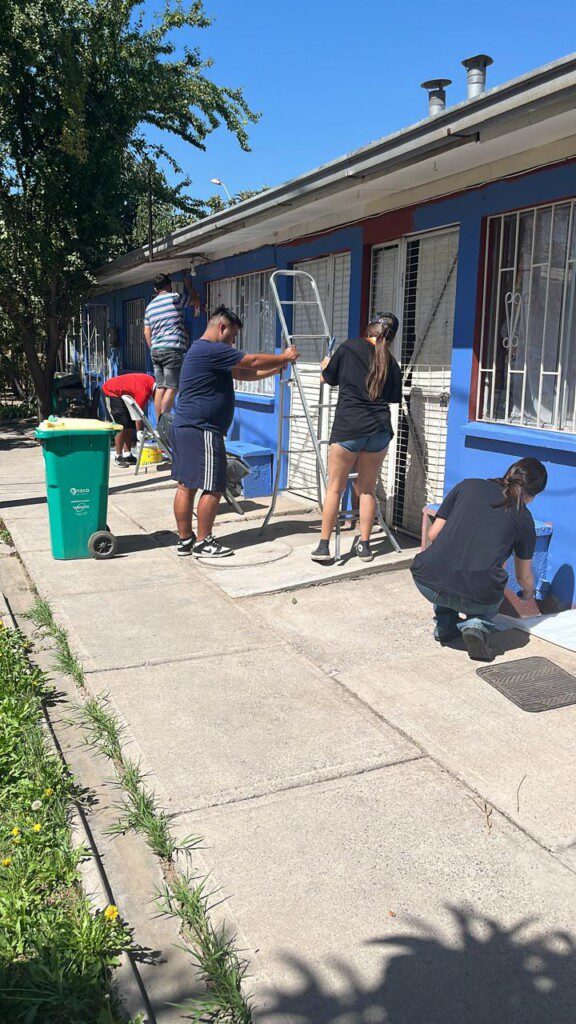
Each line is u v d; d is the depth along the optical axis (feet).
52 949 7.63
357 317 23.49
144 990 7.46
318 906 8.36
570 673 13.69
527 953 7.73
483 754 11.20
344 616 16.79
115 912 8.06
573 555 16.28
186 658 14.67
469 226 18.62
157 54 44.16
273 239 28.19
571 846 9.27
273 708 12.69
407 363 22.00
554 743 11.47
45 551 22.13
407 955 7.72
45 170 42.04
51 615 16.74
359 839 9.45
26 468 37.14
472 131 14.99
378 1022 7.00
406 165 17.54
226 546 22.17
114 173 43.96
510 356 18.26
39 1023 7.12
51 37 38.88
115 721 12.13
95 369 59.36
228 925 8.11
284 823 9.76
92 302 57.72
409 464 22.24
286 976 7.49
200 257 34.81
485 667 13.99
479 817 9.86
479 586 13.78
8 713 12.14
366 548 19.80
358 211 22.81
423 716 12.30
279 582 18.57
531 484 14.12
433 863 9.03
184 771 10.88
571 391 16.80
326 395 26.30
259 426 31.09
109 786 10.75
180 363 32.27
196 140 48.03
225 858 9.12
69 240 44.24
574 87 12.42
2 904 8.25
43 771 10.50
